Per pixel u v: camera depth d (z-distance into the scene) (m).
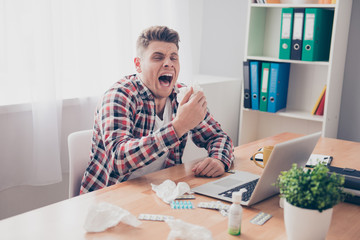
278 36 3.03
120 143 1.39
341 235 1.05
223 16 3.32
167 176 1.45
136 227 1.03
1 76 1.99
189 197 1.25
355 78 2.83
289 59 2.73
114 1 2.38
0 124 2.01
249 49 2.94
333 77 2.68
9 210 2.12
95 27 2.28
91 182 1.53
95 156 1.54
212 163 1.48
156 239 0.98
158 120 1.71
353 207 1.25
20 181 2.13
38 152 2.08
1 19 1.95
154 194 1.27
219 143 1.65
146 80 1.61
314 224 0.92
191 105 1.34
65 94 2.30
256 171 1.54
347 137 2.93
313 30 2.60
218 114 3.12
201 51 3.49
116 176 1.51
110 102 1.50
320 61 2.68
